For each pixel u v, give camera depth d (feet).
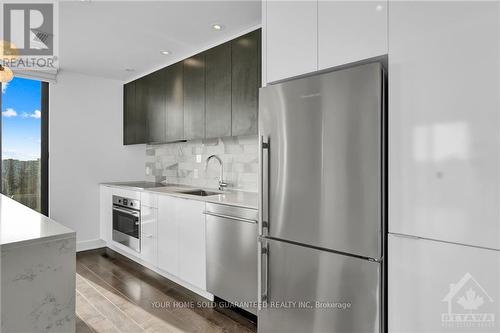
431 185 4.73
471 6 4.40
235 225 7.89
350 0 5.64
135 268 11.57
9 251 3.95
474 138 4.38
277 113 6.44
